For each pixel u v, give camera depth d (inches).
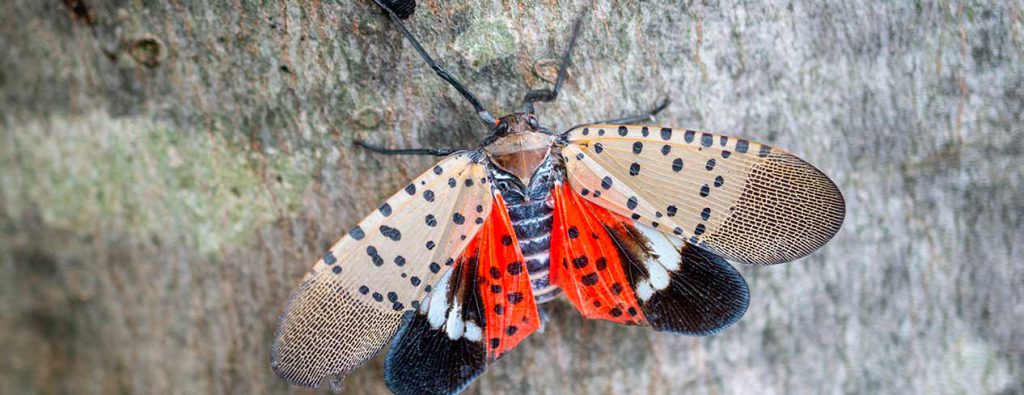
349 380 7.3
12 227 7.4
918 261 7.2
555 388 7.2
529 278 6.9
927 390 7.3
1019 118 7.1
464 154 6.8
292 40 6.9
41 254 7.4
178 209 7.2
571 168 6.9
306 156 7.1
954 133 7.1
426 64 7.0
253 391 7.4
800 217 6.7
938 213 7.2
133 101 7.1
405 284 6.7
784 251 6.8
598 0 6.9
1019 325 7.2
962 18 7.0
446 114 7.1
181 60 7.0
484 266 6.8
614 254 6.9
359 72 7.0
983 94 7.1
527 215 6.9
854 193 7.2
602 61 7.0
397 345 6.8
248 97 7.0
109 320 7.4
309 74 7.0
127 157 7.2
